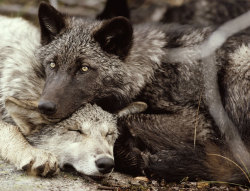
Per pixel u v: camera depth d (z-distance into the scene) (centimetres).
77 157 727
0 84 859
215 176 759
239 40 983
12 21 1020
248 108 878
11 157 733
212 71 927
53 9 868
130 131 830
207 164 772
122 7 1484
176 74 938
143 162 799
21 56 873
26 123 772
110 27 848
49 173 701
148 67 915
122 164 821
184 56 952
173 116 892
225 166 773
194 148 812
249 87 889
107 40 858
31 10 1554
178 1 1596
